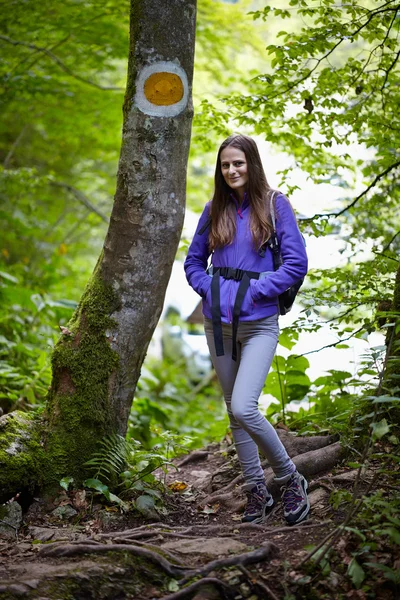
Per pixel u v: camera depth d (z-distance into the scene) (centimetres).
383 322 382
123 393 363
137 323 359
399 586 241
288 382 469
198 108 641
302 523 298
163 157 348
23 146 1080
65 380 356
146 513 329
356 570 243
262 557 262
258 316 306
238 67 820
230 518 341
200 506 358
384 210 521
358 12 416
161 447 414
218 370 322
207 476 417
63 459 343
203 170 1073
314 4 654
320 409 459
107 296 357
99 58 750
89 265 1244
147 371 881
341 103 461
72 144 1023
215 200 323
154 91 346
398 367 339
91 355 355
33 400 548
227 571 255
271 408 489
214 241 319
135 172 349
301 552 265
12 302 693
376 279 409
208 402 971
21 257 1099
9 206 1038
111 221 358
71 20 665
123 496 347
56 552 273
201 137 511
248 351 309
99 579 252
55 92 776
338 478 333
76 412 349
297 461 359
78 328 359
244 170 314
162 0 344
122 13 655
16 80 713
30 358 651
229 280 312
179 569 259
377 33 427
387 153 464
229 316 309
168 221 353
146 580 257
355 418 371
